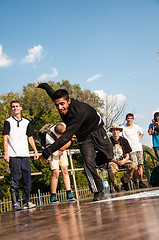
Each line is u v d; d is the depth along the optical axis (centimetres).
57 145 224
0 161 1219
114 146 476
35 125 1525
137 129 618
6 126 374
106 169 488
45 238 57
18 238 66
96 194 272
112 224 60
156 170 514
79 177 1230
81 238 48
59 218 109
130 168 468
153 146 621
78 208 165
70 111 240
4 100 1442
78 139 284
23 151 377
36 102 1575
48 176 1198
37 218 136
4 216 227
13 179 367
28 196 376
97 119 275
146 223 53
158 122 602
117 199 191
